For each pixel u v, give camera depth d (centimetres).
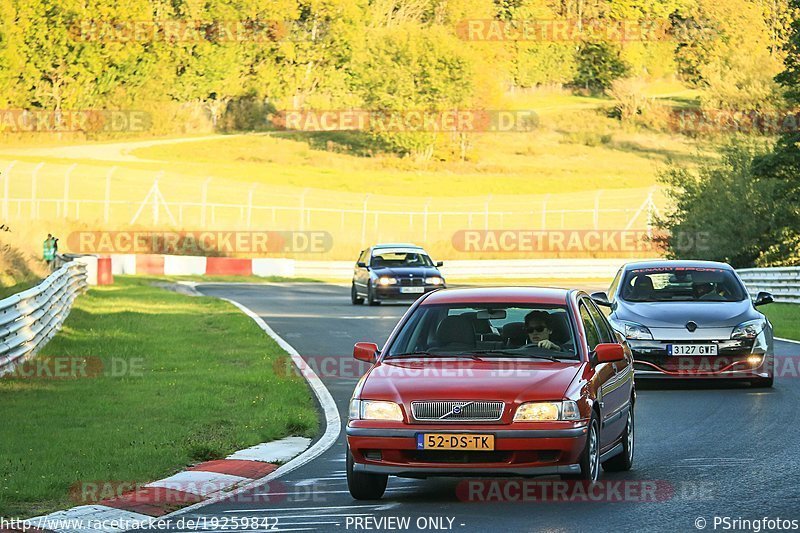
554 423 2867
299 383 5356
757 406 4738
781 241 14425
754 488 3078
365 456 2930
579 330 3238
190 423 4212
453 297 3388
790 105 14475
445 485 3203
